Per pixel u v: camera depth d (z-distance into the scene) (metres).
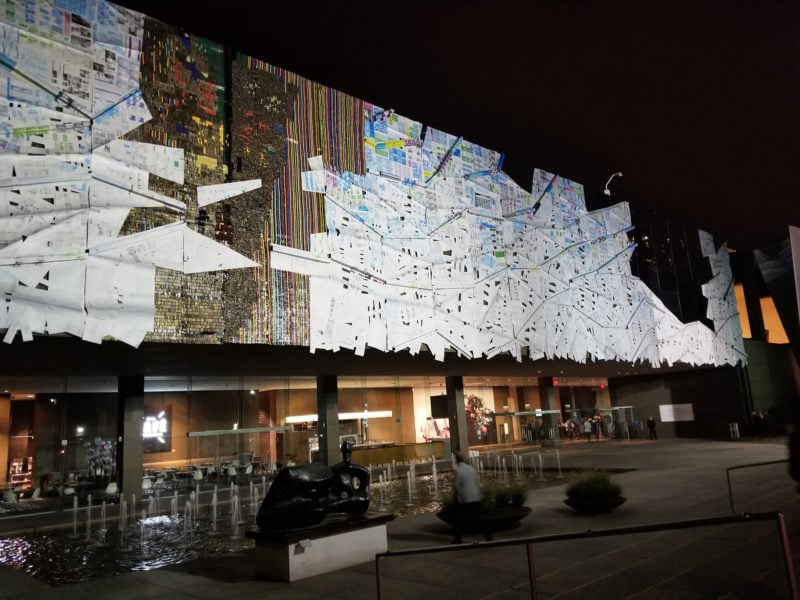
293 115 15.65
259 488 20.11
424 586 6.96
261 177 14.63
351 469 8.64
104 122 12.30
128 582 8.08
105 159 12.19
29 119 11.37
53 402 20.05
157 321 12.47
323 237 15.70
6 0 11.45
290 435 25.17
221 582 7.72
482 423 34.44
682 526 4.55
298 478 8.06
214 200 13.68
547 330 21.89
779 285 18.00
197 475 21.09
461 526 9.52
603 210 25.88
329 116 16.48
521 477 19.72
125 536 12.62
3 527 14.18
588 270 24.39
